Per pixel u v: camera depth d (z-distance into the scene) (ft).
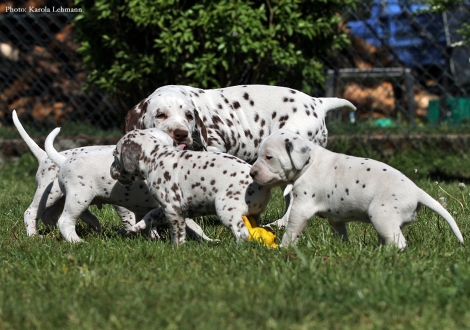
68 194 19.45
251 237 16.85
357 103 44.32
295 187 17.08
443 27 41.32
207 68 31.45
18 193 30.68
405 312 11.71
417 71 47.60
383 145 39.60
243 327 11.27
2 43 45.70
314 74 33.83
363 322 11.51
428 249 16.61
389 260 14.96
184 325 11.38
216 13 30.42
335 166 16.62
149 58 33.14
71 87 44.80
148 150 18.35
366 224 20.97
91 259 16.11
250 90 24.06
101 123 44.09
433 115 44.80
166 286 13.55
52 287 13.83
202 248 17.06
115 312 12.10
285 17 31.65
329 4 33.09
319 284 13.26
